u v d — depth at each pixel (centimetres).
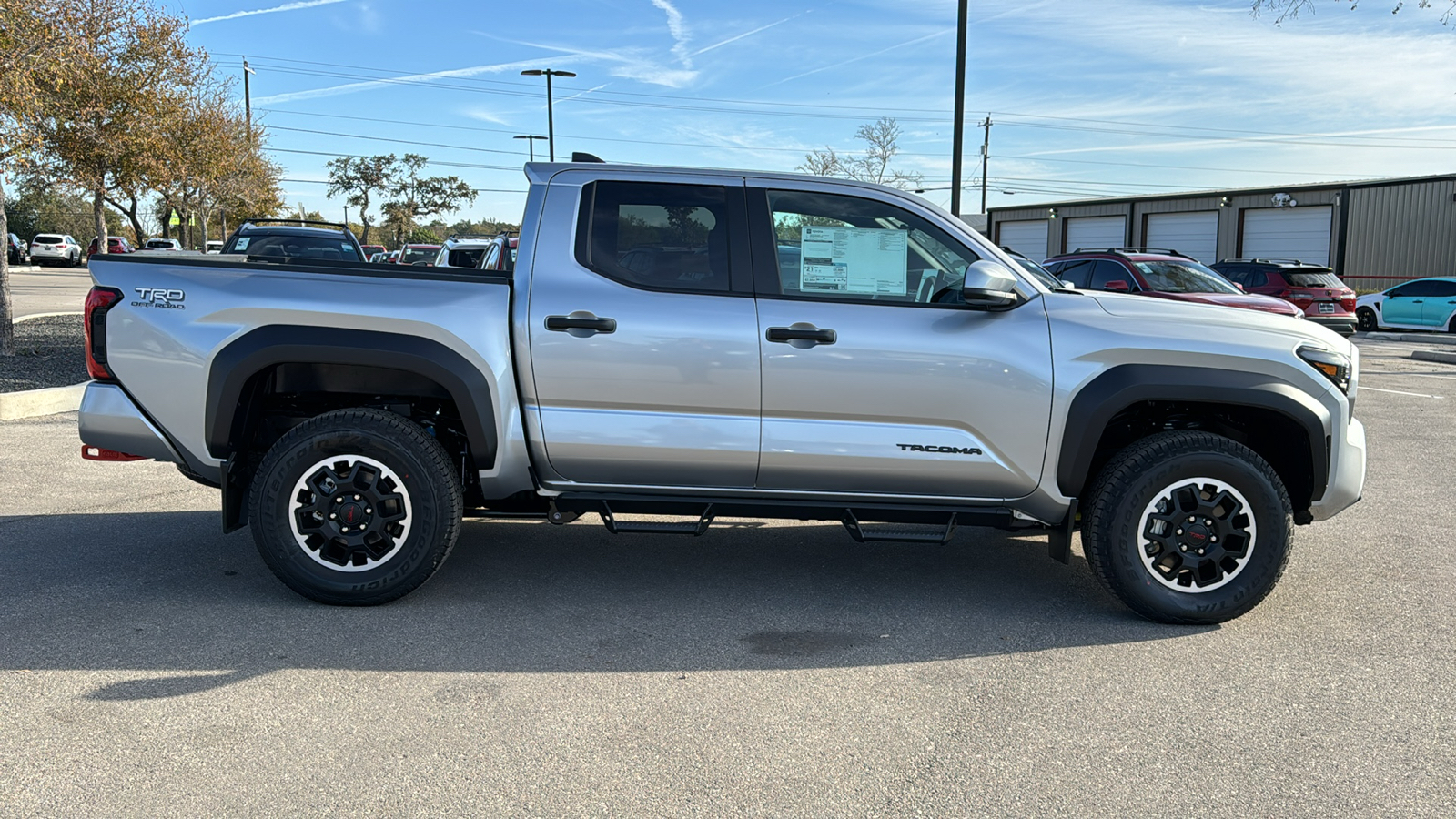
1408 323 2405
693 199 434
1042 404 419
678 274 428
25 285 2958
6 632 394
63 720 321
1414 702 350
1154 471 413
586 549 536
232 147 3100
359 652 383
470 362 419
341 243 1304
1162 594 420
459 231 8438
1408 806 280
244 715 328
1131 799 283
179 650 381
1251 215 3388
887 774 296
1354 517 616
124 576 468
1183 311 436
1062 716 337
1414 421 1011
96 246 2409
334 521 424
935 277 433
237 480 435
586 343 418
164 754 300
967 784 291
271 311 417
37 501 605
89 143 2044
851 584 482
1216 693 356
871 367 417
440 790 283
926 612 443
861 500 436
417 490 422
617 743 314
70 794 276
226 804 273
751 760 304
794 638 408
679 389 419
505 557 516
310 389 435
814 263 431
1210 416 455
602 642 400
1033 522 440
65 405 927
